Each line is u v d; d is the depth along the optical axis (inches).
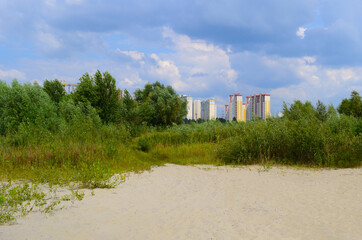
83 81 1196.5
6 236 135.7
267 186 288.7
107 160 434.6
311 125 478.3
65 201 213.0
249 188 279.1
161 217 178.1
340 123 546.9
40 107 780.0
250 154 475.2
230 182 314.3
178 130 840.9
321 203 215.3
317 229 156.0
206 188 280.5
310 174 361.4
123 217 176.2
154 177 348.5
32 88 855.7
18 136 467.2
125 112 1485.0
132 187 280.4
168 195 246.8
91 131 589.6
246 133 516.4
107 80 1230.3
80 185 273.6
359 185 281.7
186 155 584.7
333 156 427.8
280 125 521.3
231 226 161.0
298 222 168.9
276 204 213.9
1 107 757.3
